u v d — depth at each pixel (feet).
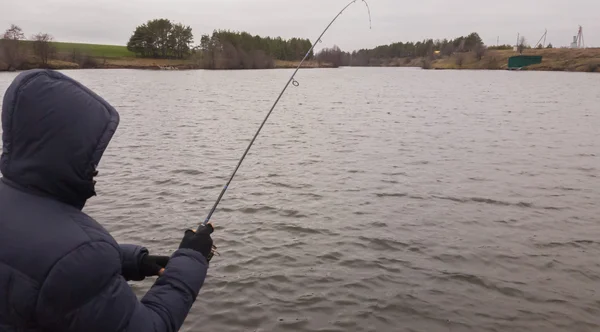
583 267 19.75
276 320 15.75
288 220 24.66
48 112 5.24
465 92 129.80
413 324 15.67
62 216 5.29
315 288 17.75
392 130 56.49
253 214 25.59
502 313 16.34
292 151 42.96
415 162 38.50
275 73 291.17
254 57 355.56
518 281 18.51
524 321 15.90
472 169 36.11
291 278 18.42
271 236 22.57
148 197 28.43
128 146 44.62
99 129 5.55
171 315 5.97
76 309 5.08
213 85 157.28
